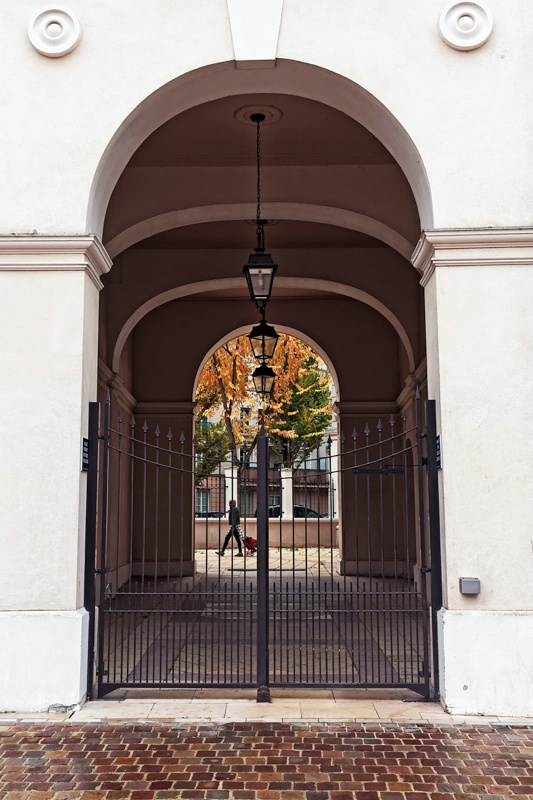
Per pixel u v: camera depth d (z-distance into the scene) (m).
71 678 6.14
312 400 28.48
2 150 6.75
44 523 6.35
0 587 6.27
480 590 6.25
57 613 6.20
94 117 6.79
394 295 13.70
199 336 16.83
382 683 6.47
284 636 9.67
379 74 6.85
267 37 6.86
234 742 5.40
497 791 4.57
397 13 6.92
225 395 20.69
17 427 6.44
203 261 13.65
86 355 6.68
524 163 6.71
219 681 6.80
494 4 6.91
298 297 16.80
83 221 6.66
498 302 6.55
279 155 9.73
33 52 6.86
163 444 16.59
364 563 16.17
